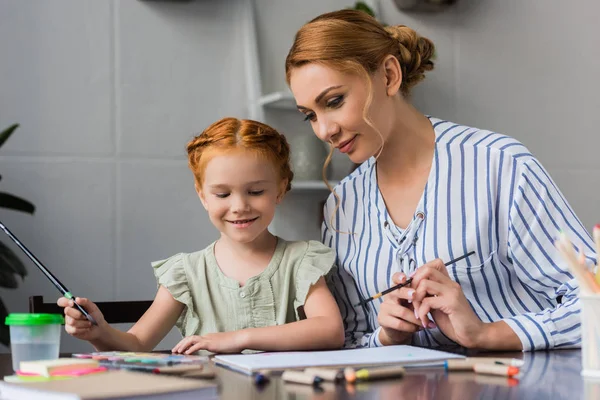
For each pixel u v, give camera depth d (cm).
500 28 314
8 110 255
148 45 271
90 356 104
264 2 286
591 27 326
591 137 324
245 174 138
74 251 260
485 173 144
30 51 258
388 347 114
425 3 296
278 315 145
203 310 148
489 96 311
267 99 270
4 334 221
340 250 158
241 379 88
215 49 278
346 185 162
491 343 117
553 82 320
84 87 263
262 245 149
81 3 264
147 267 269
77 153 262
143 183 269
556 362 103
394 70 141
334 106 136
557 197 140
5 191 253
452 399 74
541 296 145
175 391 71
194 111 275
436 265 126
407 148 150
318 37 134
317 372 87
